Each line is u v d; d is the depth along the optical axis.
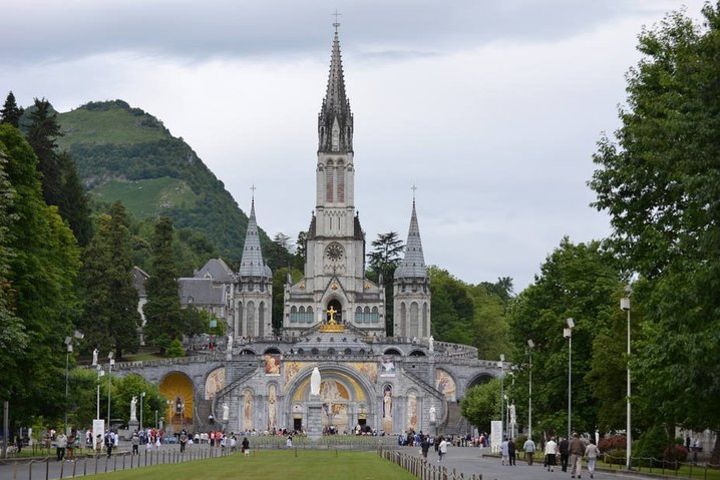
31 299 89.44
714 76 58.06
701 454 106.62
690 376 63.81
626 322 93.88
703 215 59.16
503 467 90.06
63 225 111.12
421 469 72.44
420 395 197.50
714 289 58.75
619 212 71.12
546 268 112.50
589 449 74.00
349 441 165.00
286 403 197.50
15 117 167.00
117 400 161.12
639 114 70.75
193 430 197.00
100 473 72.88
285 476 73.44
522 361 114.56
